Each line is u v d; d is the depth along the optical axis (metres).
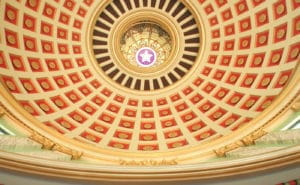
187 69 17.70
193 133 15.93
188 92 17.50
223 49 16.73
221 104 16.27
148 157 13.04
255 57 15.59
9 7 14.05
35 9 15.03
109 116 16.97
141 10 17.23
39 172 8.64
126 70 17.77
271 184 8.66
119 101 17.56
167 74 17.89
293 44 13.83
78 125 15.73
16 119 12.09
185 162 12.40
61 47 16.36
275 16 14.65
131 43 17.98
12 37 14.28
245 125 13.12
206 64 17.25
